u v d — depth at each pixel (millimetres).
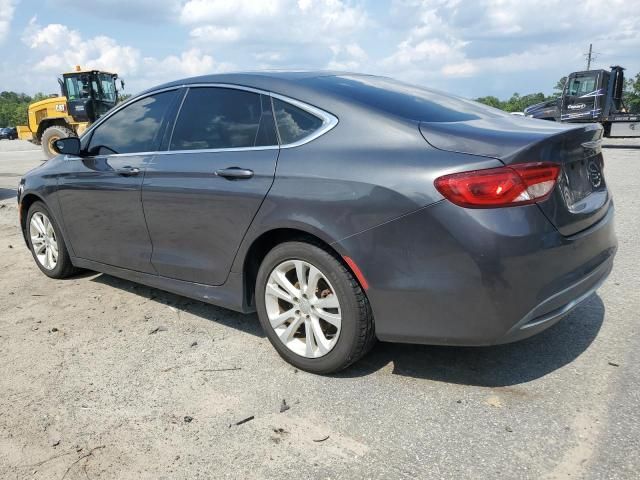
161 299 4520
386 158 2789
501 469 2328
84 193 4406
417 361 3289
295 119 3203
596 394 2842
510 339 2668
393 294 2773
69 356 3551
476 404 2814
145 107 4133
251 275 3484
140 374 3281
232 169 3324
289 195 3037
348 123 3010
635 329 3566
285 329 3273
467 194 2543
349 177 2840
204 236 3559
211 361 3410
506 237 2523
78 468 2459
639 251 5344
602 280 3088
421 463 2391
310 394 2986
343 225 2844
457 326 2682
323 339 3094
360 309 2924
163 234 3846
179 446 2592
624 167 12281
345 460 2439
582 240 2812
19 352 3633
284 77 3428
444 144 2721
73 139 4391
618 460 2342
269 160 3189
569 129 2895
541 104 21141
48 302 4551
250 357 3441
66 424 2799
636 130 18844
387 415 2758
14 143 36125
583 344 3389
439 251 2623
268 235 3264
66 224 4727
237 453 2523
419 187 2643
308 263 3061
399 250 2713
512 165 2559
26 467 2477
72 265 5043
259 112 3371
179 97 3895
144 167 3900
